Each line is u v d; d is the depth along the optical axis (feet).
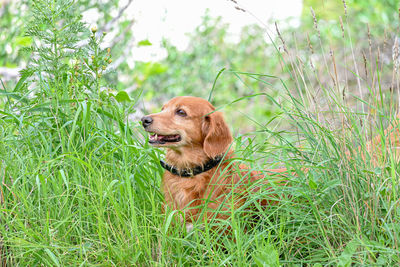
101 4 25.21
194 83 30.27
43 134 12.50
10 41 22.82
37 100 13.01
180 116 12.18
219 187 11.52
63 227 10.47
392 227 9.53
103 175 11.62
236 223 10.11
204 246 9.97
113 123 13.24
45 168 11.46
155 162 12.88
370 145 11.30
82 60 13.51
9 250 10.17
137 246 9.98
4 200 10.89
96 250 10.10
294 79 13.21
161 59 30.30
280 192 10.38
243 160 10.85
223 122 12.35
